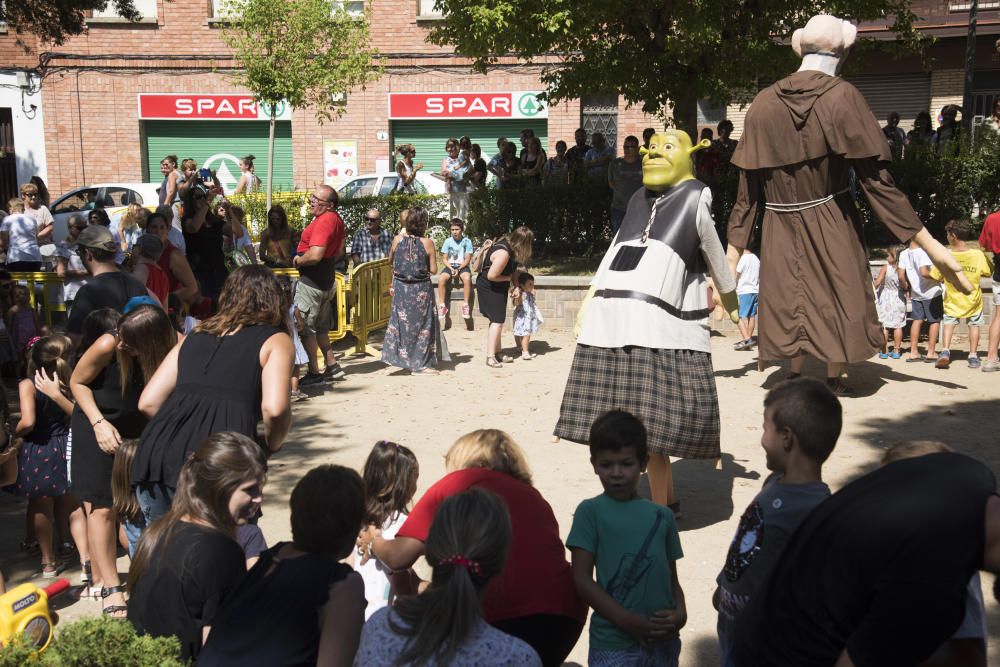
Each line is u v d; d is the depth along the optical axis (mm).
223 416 4359
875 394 9359
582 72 14312
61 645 2984
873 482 2480
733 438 8188
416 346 10578
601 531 3756
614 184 14602
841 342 8969
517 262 10945
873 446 7793
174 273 8344
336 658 3045
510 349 12102
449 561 2723
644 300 5953
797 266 9023
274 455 7836
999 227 10406
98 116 26500
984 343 11758
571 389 6109
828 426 3260
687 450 5945
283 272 11281
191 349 4527
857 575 2369
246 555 4168
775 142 8852
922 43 17406
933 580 2266
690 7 12586
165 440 4355
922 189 14586
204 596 3365
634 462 3793
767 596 2633
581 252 15297
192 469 3541
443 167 17672
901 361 10859
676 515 6391
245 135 26891
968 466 2426
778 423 3307
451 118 26156
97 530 5102
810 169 8789
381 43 25938
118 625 3059
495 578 3004
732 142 16359
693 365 6039
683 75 14273
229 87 26344
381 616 2826
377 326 12477
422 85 26016
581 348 6125
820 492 3240
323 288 9930
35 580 5754
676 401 5934
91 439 5035
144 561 3475
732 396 9477
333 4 23219
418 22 25797
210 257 11031
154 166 27094
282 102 24000
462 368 10984
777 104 8828
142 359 4859
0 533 6500
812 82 8672
